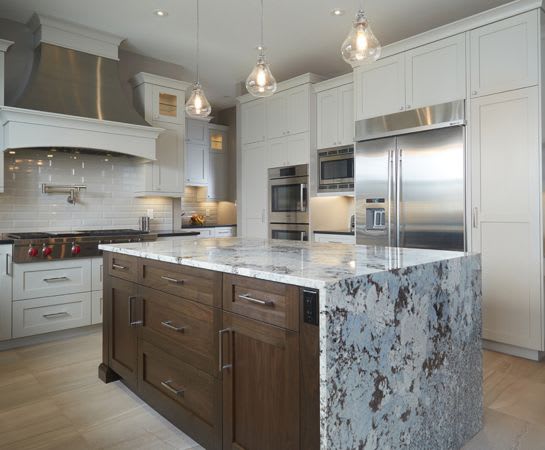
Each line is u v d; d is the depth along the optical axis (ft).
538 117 9.87
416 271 5.33
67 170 13.96
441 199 11.60
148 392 7.42
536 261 9.96
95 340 11.78
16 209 12.96
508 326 10.44
